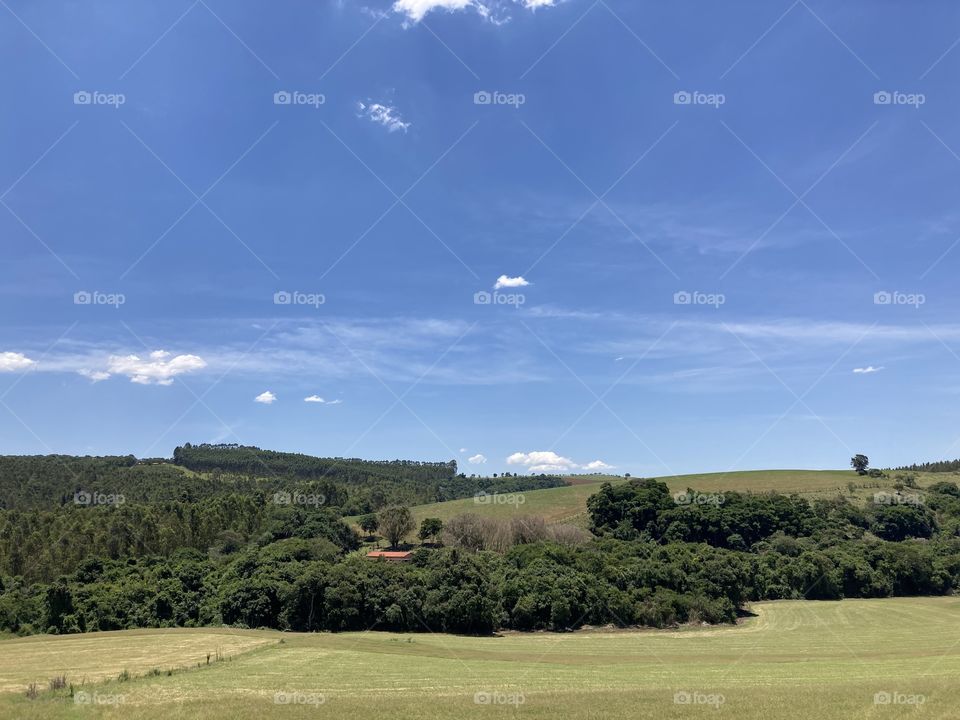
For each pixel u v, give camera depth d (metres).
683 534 134.25
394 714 33.59
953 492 166.38
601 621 87.62
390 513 131.75
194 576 91.06
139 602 86.38
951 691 36.81
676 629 87.25
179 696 37.91
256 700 36.69
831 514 146.00
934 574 118.62
